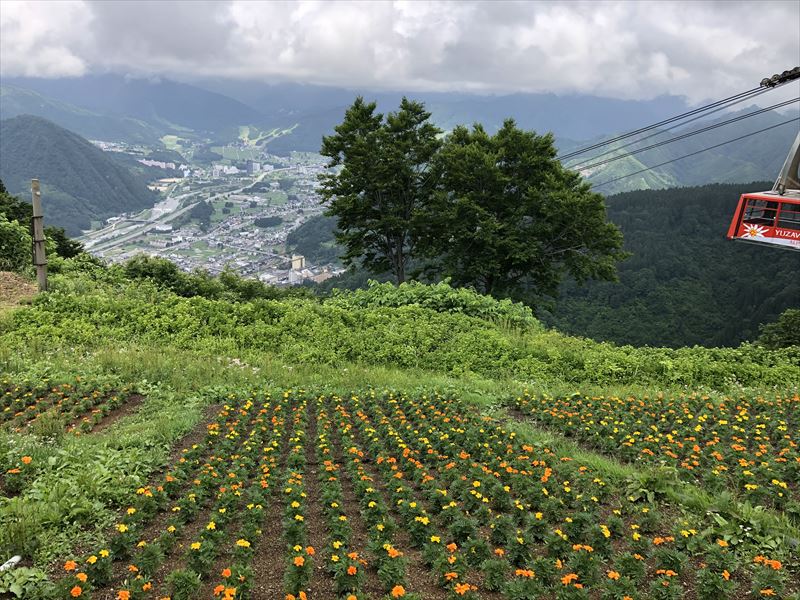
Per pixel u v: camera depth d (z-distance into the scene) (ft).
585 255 100.89
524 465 28.55
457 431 33.14
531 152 99.66
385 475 27.61
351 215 103.81
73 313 58.03
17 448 27.84
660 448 31.76
